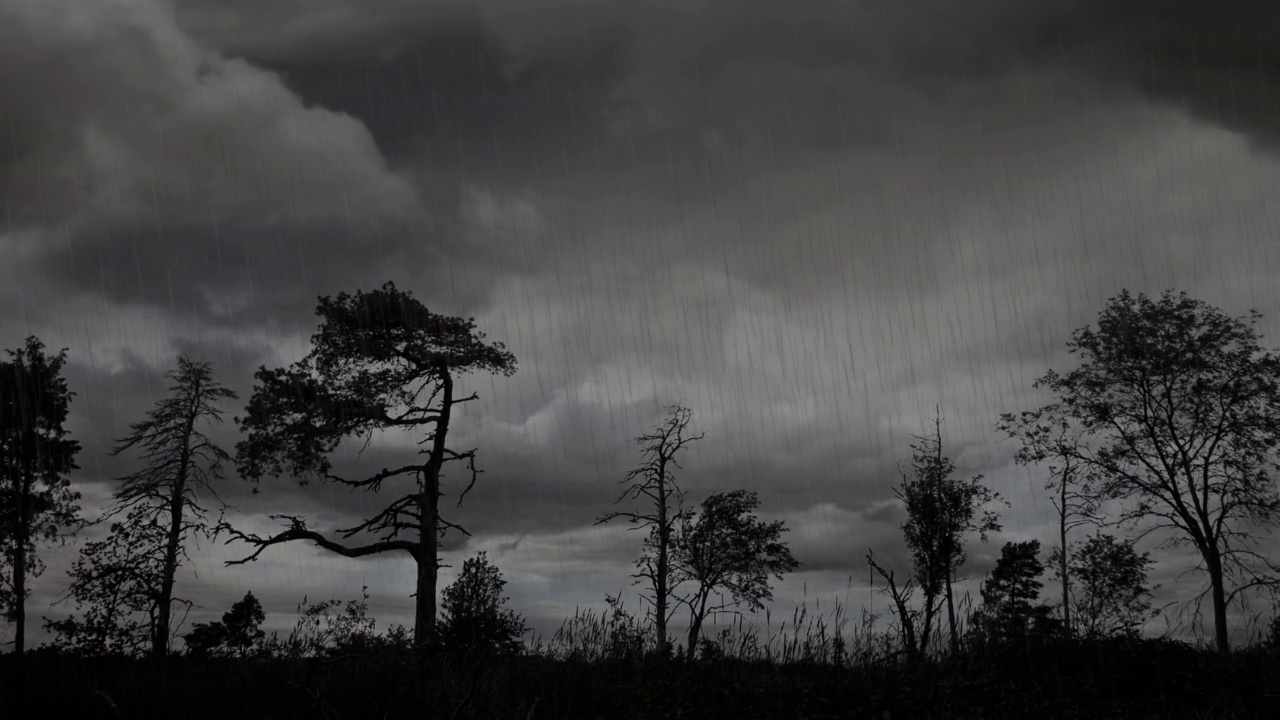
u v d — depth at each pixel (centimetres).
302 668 1527
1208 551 2914
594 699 1320
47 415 3481
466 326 3028
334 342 2936
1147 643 1382
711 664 1412
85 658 1644
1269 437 2920
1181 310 3075
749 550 3111
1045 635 1423
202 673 1534
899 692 1288
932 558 2544
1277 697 1202
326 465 2866
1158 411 3073
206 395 3266
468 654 1565
